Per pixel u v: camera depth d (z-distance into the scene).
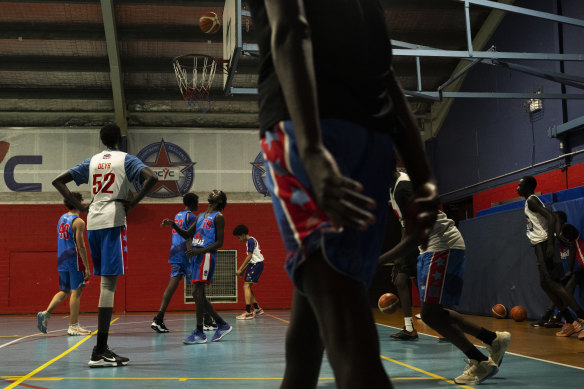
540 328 7.26
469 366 3.49
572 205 7.58
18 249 12.68
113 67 11.77
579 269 7.20
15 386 3.40
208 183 13.50
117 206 4.32
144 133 13.45
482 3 7.14
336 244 0.81
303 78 0.75
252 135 13.77
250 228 13.37
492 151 10.80
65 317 11.32
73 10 11.23
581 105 8.54
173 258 7.58
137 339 6.46
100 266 4.35
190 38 11.84
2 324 9.62
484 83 11.22
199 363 4.42
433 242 3.72
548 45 9.25
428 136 13.43
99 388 3.34
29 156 13.08
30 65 12.23
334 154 0.84
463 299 10.58
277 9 0.78
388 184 0.95
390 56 0.99
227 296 13.12
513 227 9.05
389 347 5.38
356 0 0.94
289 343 1.06
